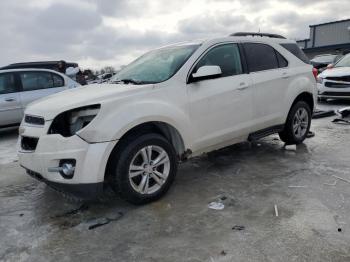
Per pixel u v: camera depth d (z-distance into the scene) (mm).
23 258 2877
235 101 4512
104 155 3357
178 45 4746
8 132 8789
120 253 2887
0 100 7766
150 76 4207
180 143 4094
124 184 3525
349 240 2879
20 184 4660
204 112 4195
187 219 3391
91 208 3754
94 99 3479
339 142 5938
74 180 3355
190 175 4609
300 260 2648
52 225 3422
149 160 3707
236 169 4750
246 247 2855
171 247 2928
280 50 5344
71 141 3326
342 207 3473
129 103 3590
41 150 3453
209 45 4434
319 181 4180
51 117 3455
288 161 4992
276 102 5113
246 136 4840
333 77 9867
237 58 4703
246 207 3574
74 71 8945
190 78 4113
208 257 2756
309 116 5824
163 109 3770
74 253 2918
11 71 8031
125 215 3545
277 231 3072
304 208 3482
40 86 8359
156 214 3527
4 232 3322
